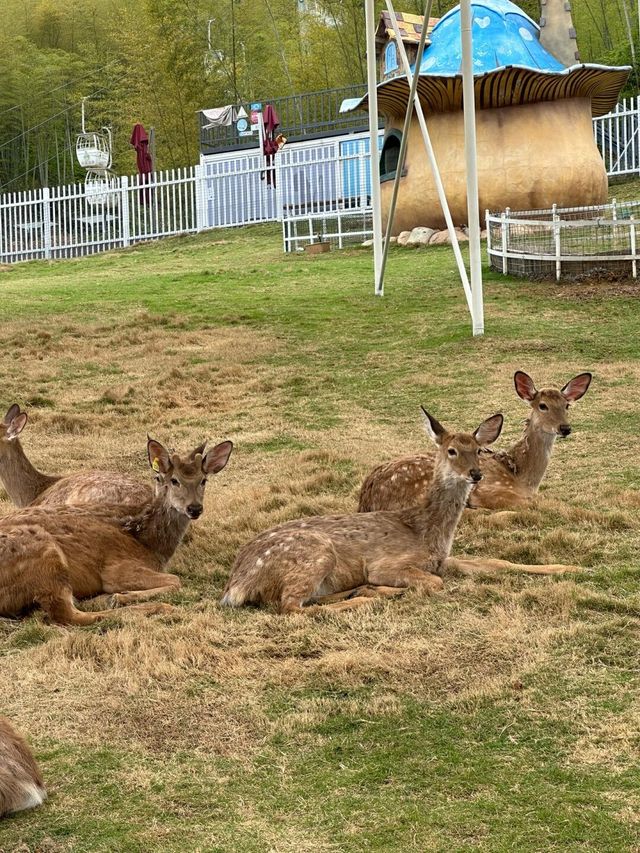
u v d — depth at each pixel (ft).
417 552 23.80
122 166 168.04
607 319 57.26
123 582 23.45
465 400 43.57
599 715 16.80
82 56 191.83
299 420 42.14
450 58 88.74
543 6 92.27
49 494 28.71
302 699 17.83
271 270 81.25
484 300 63.26
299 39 169.58
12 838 13.74
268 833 13.85
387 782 15.06
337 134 117.91
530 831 13.66
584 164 84.53
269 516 29.25
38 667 19.31
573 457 35.47
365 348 53.93
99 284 78.13
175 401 45.55
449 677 18.44
